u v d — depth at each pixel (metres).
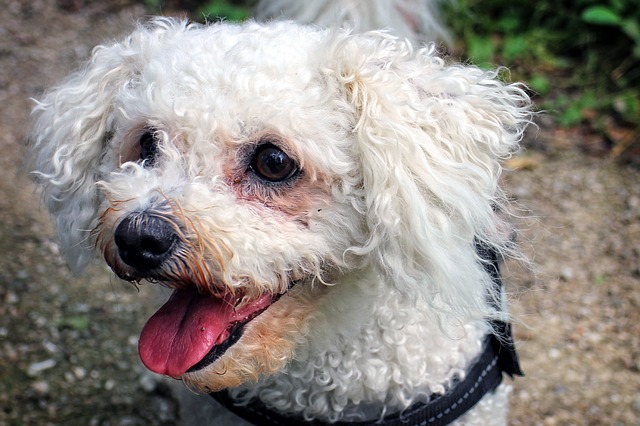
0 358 0.64
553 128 0.87
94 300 0.69
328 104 0.42
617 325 0.67
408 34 0.64
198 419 0.50
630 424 0.61
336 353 0.45
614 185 0.80
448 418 0.46
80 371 0.63
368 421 0.46
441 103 0.42
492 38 0.95
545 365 0.65
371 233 0.42
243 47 0.42
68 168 0.47
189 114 0.41
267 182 0.42
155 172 0.42
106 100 0.47
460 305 0.42
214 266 0.40
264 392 0.46
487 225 0.43
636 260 0.72
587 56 0.93
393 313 0.45
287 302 0.42
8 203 0.78
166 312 0.42
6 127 0.88
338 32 0.43
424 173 0.41
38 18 1.07
